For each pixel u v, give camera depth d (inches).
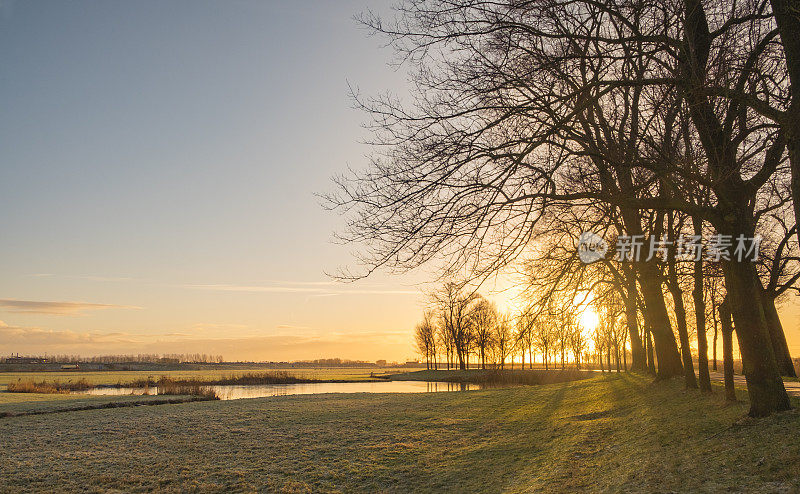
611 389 1102.4
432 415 972.6
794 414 464.8
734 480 359.3
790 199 724.7
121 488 550.3
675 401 740.0
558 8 422.0
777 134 490.6
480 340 3366.1
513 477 516.4
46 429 882.8
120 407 1255.5
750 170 628.1
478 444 698.8
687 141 518.0
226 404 1269.7
